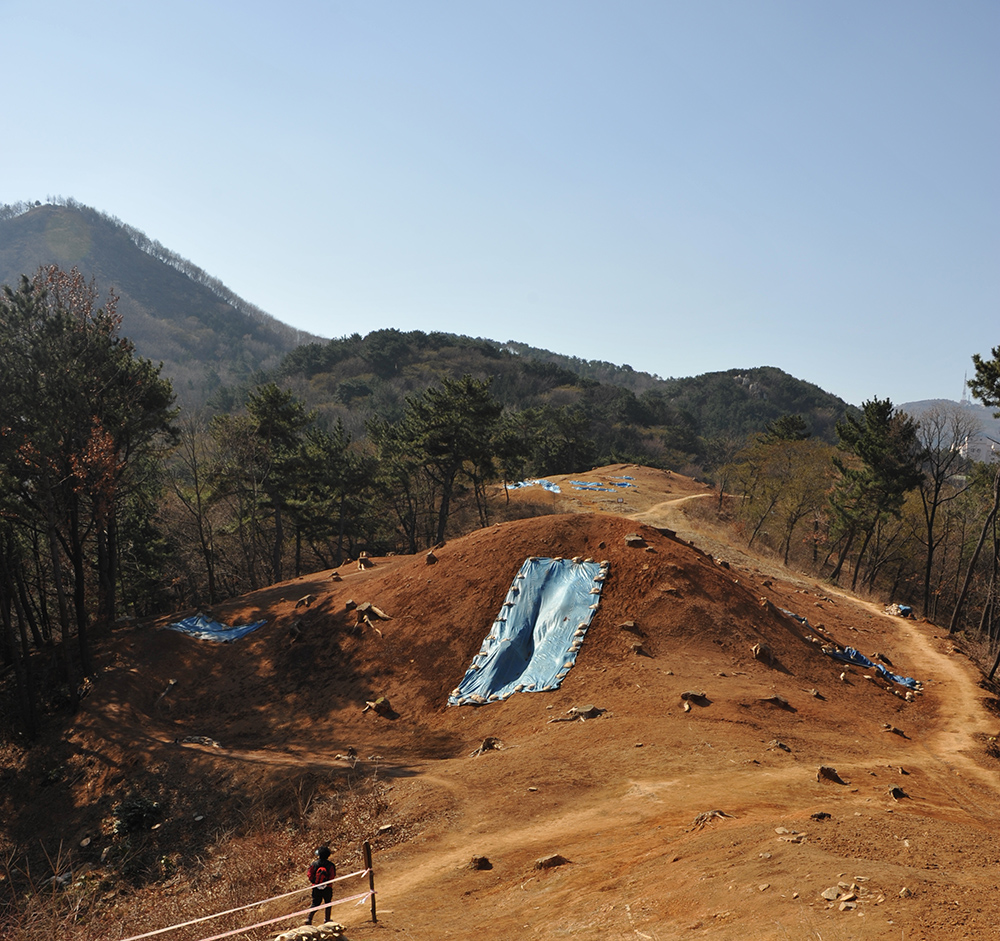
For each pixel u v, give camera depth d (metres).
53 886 14.95
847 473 52.31
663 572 26.70
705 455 141.25
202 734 24.31
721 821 11.16
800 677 23.77
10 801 22.41
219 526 53.00
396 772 17.33
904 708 23.30
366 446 80.19
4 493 26.14
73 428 27.77
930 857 8.05
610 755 16.31
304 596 34.38
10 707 28.02
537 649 24.66
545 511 72.75
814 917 6.45
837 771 15.77
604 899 8.64
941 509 57.69
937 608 57.97
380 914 9.60
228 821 17.48
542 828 12.88
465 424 55.78
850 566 65.00
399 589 30.08
